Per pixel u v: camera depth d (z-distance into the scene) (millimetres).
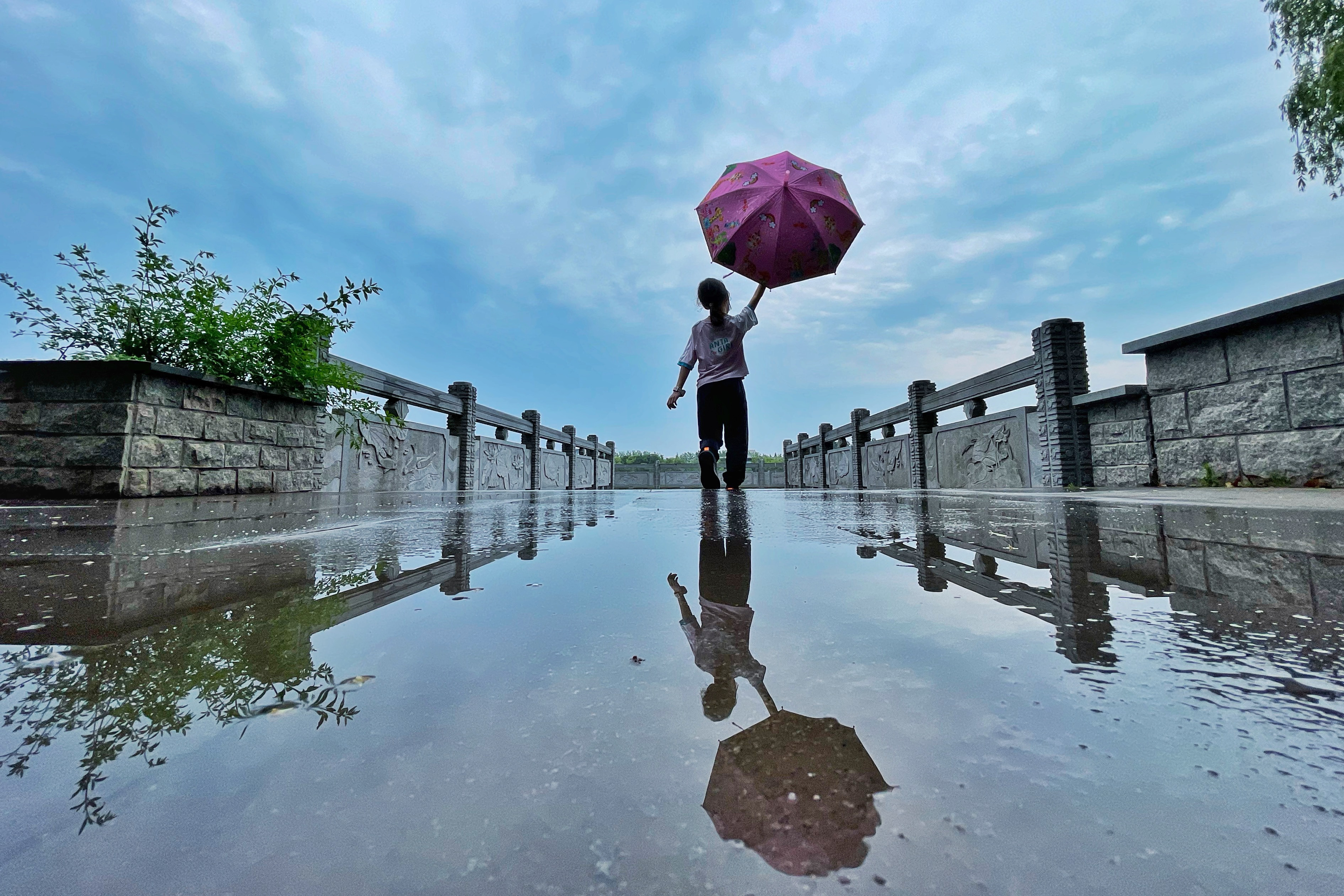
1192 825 247
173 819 252
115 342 3859
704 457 4211
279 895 204
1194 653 476
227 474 4477
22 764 294
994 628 553
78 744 322
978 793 272
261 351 4609
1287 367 4355
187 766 298
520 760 308
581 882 214
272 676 435
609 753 313
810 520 1777
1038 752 310
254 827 248
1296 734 328
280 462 5020
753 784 282
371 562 996
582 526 1654
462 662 464
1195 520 1577
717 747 319
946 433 10445
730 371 4195
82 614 629
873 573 860
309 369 4938
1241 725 341
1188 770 291
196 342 4059
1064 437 6902
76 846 231
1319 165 8141
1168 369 5355
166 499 3697
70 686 411
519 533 1459
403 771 297
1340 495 2785
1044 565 902
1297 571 830
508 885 213
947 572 855
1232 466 4758
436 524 1777
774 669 439
